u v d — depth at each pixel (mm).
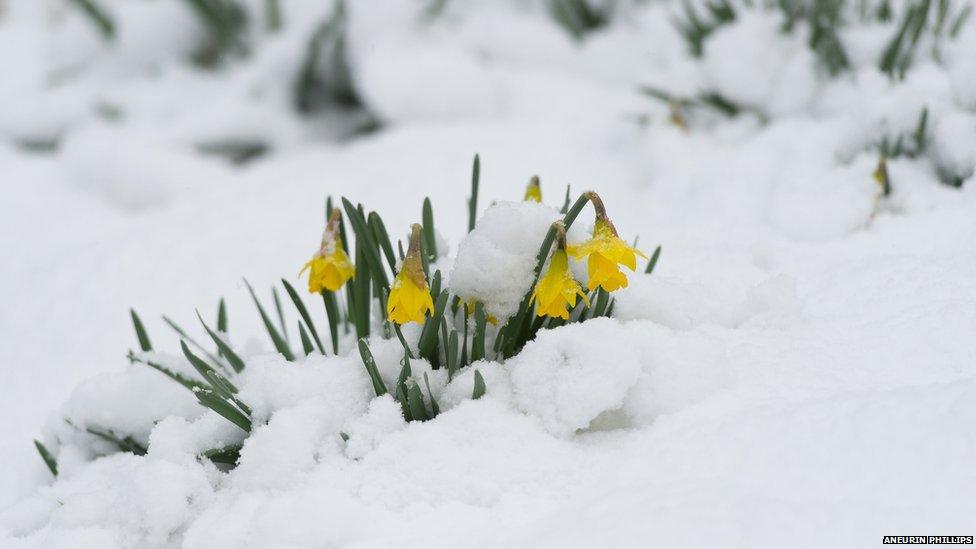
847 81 2443
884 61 2395
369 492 1962
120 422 2090
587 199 1989
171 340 2316
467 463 1971
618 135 2629
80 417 2090
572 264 2037
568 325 2018
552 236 1998
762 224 2312
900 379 2010
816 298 2152
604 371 1988
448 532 1929
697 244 2312
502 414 2004
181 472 1989
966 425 1914
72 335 2354
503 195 2484
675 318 2074
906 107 2314
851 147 2357
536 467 1968
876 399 1947
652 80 3023
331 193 2568
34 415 2230
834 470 1906
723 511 1881
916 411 1931
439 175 2561
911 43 2381
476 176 2109
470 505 1952
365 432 2002
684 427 1976
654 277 2107
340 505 1938
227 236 2488
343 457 1998
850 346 2059
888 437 1918
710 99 2523
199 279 2410
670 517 1884
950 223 2217
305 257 2430
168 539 1982
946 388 1945
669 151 2486
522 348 2066
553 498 1948
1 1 4633
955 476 1890
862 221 2254
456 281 2035
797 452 1923
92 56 3738
